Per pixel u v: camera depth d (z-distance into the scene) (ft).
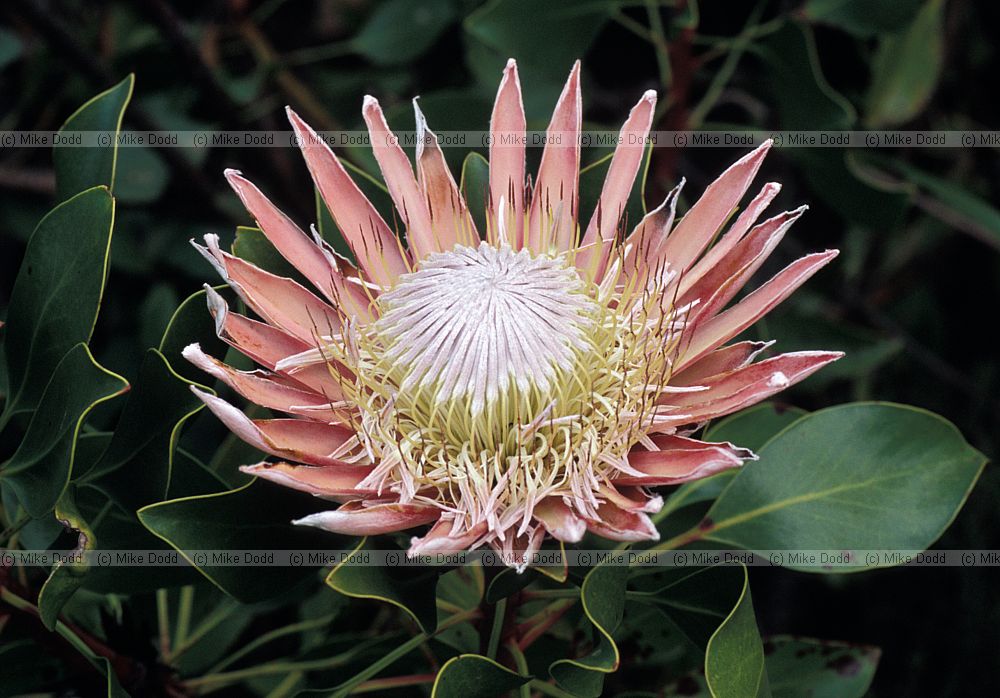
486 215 2.24
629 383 2.13
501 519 2.04
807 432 2.27
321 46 3.44
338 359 2.11
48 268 2.14
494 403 2.13
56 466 2.06
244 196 2.12
